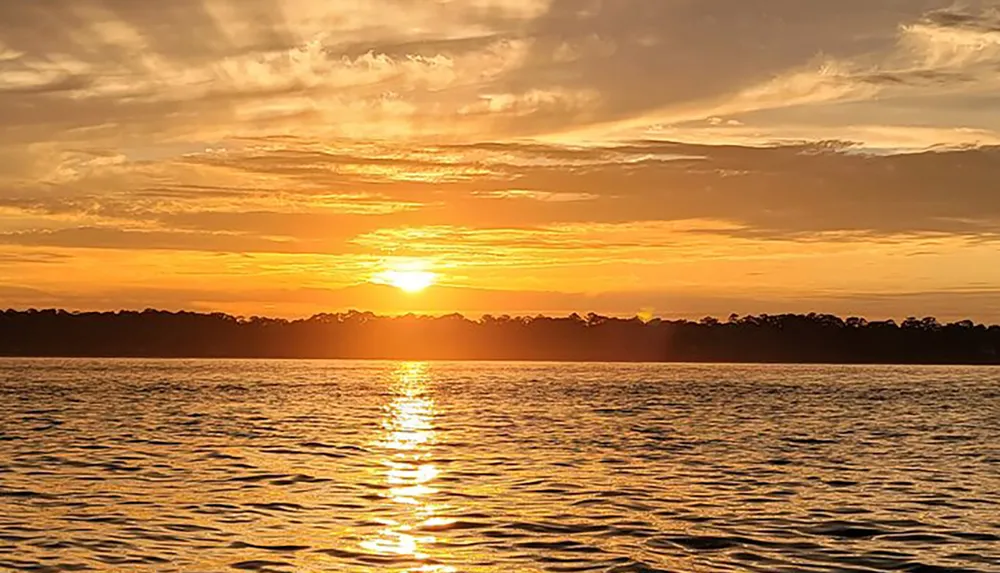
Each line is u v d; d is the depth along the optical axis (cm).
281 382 14550
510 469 4569
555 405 9819
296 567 2584
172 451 5269
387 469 4544
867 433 6875
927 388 13725
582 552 2775
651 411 9012
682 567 2616
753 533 3064
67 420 7288
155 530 3044
